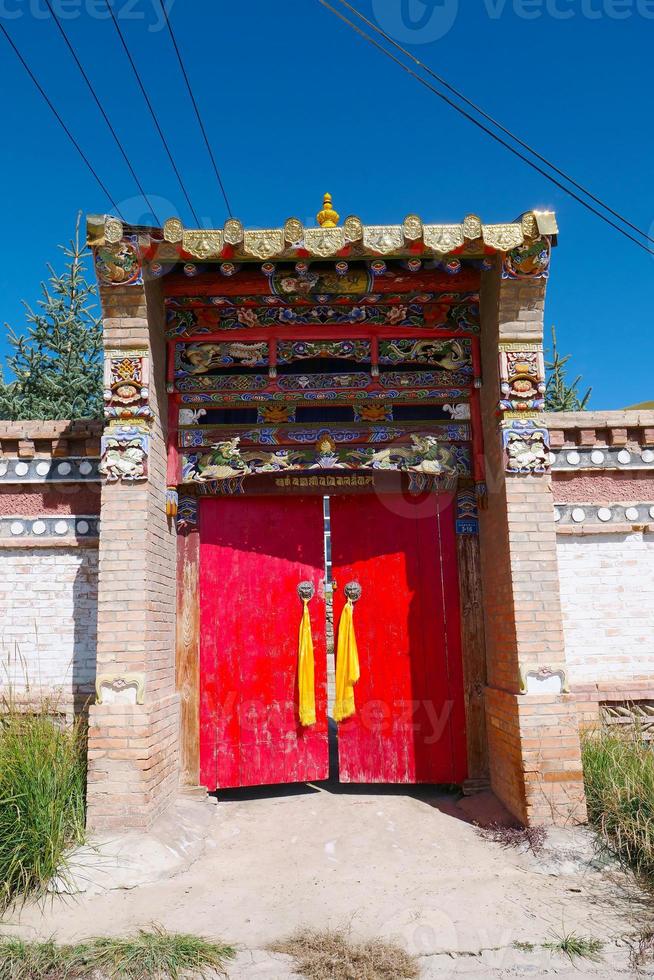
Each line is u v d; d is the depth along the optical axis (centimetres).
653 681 765
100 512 739
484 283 742
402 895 532
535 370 695
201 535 784
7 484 791
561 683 649
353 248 653
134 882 556
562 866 571
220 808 723
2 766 574
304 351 763
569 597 784
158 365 730
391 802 721
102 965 443
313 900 529
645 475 809
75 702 747
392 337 768
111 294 677
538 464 686
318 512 801
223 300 749
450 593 774
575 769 630
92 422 793
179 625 762
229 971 441
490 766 729
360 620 778
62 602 772
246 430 761
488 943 467
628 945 462
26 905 523
